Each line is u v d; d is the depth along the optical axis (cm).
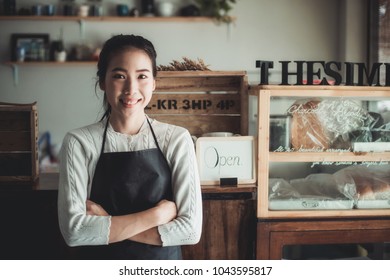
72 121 559
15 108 237
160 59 559
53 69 553
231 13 554
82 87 556
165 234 165
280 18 553
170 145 172
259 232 226
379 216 230
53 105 557
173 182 173
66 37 550
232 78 255
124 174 169
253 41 556
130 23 553
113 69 163
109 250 172
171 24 554
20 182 241
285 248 380
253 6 552
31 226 226
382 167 239
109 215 170
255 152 230
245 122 250
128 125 170
